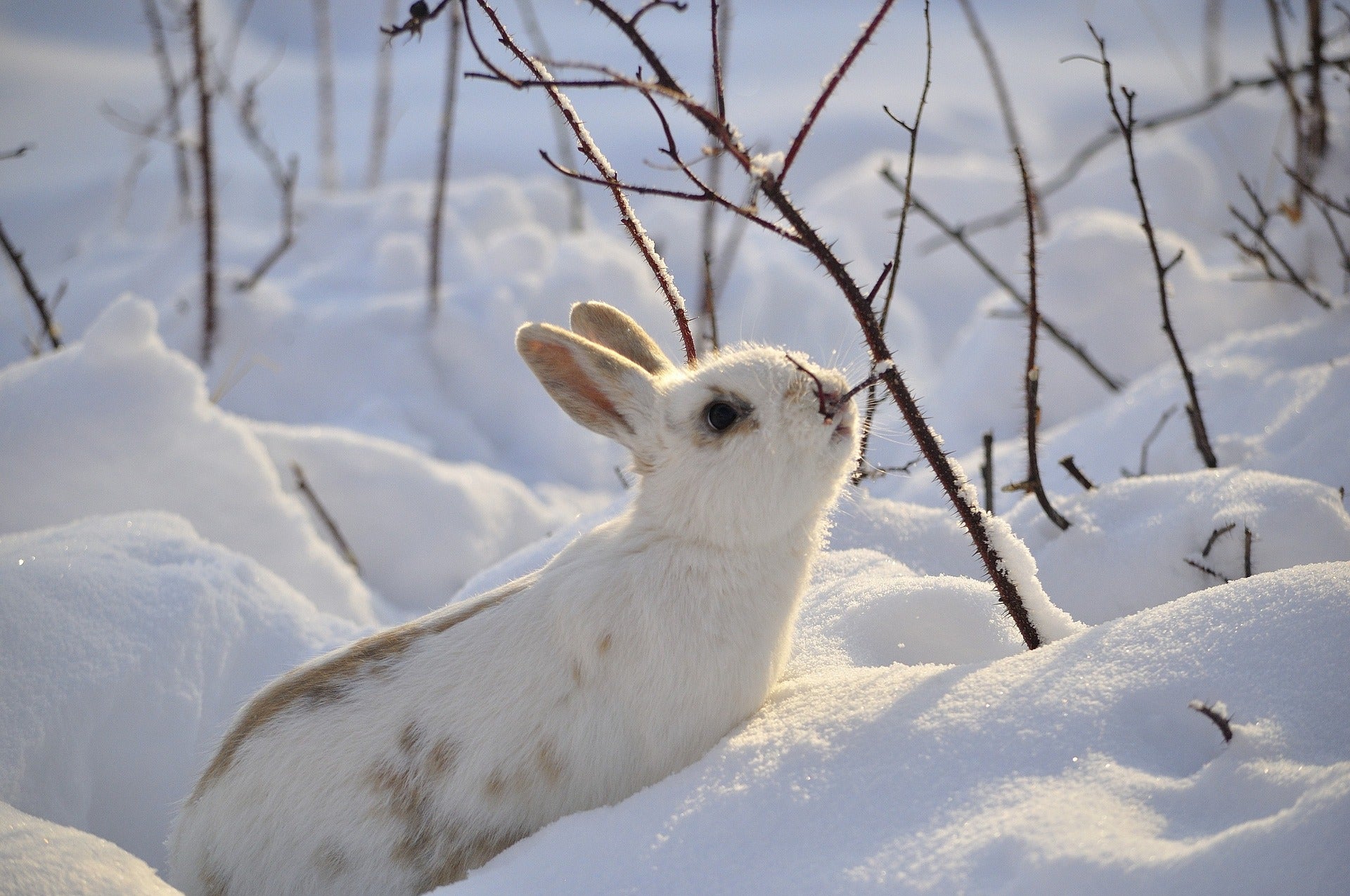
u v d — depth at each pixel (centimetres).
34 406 475
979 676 249
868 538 395
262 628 383
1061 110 1327
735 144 245
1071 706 226
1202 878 172
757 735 256
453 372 748
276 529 486
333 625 399
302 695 287
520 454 723
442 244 880
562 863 227
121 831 326
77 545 382
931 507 473
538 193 1042
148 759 332
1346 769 184
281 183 838
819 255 264
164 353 494
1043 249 662
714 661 279
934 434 282
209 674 358
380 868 272
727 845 219
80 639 333
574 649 279
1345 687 209
